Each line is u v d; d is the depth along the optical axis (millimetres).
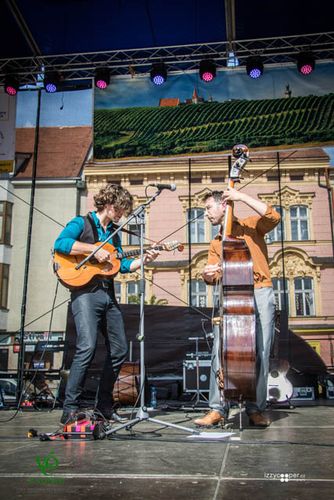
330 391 9312
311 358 9562
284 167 15406
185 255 15289
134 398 5523
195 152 9156
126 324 8148
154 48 8312
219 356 3223
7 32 7801
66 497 1504
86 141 17484
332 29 7879
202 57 8602
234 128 9055
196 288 15117
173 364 7957
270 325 3406
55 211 16797
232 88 9047
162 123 9219
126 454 2285
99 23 7641
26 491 1580
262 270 3434
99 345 7379
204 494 1527
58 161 17141
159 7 7297
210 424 3420
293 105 8891
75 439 2836
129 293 15469
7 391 9125
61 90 9008
